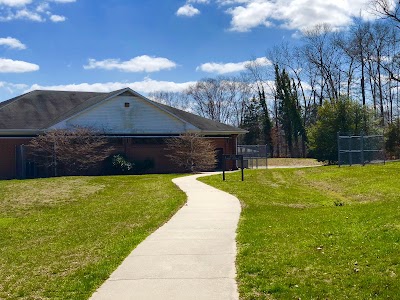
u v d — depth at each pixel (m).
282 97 68.31
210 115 85.94
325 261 7.60
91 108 34.34
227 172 30.59
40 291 7.00
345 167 29.48
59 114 36.19
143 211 14.79
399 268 6.98
